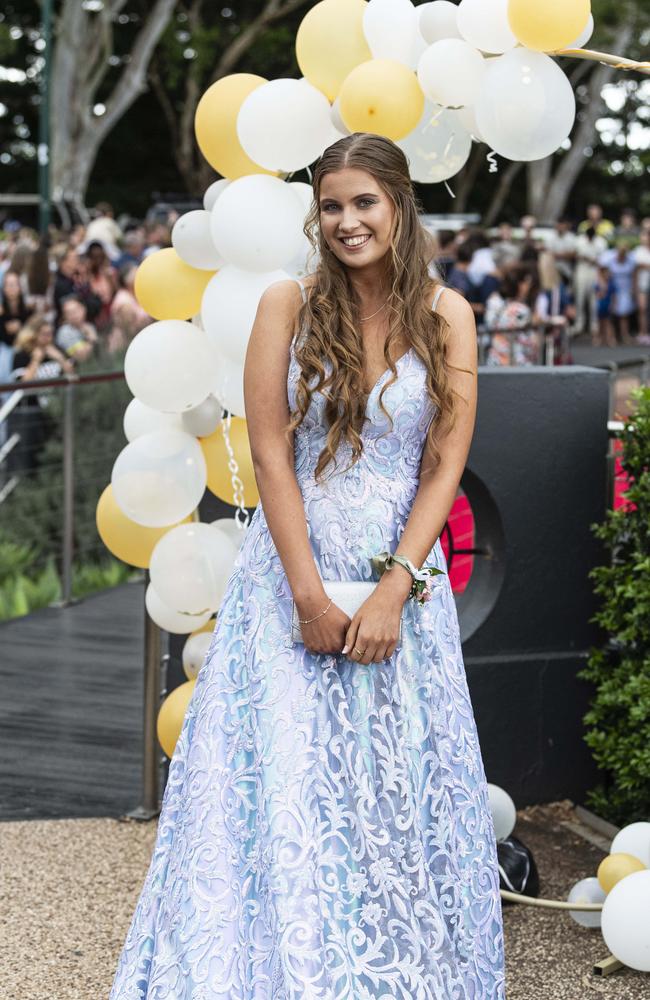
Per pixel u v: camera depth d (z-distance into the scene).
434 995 2.49
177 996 2.50
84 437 8.44
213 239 3.34
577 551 4.32
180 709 3.75
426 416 2.60
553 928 3.55
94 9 24.19
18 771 4.72
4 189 36.28
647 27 30.03
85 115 23.16
